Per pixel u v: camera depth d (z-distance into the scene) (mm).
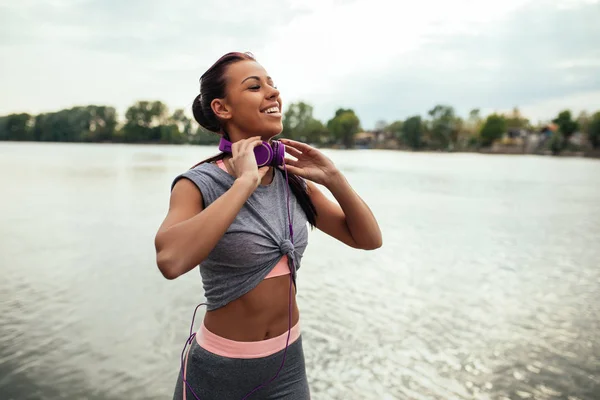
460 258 8484
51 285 6344
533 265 8078
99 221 11453
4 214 12453
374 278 7133
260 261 1549
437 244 9680
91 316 5250
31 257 7816
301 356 1709
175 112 146500
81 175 26141
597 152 99062
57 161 41938
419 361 4453
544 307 5977
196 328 4961
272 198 1656
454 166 47938
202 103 1727
